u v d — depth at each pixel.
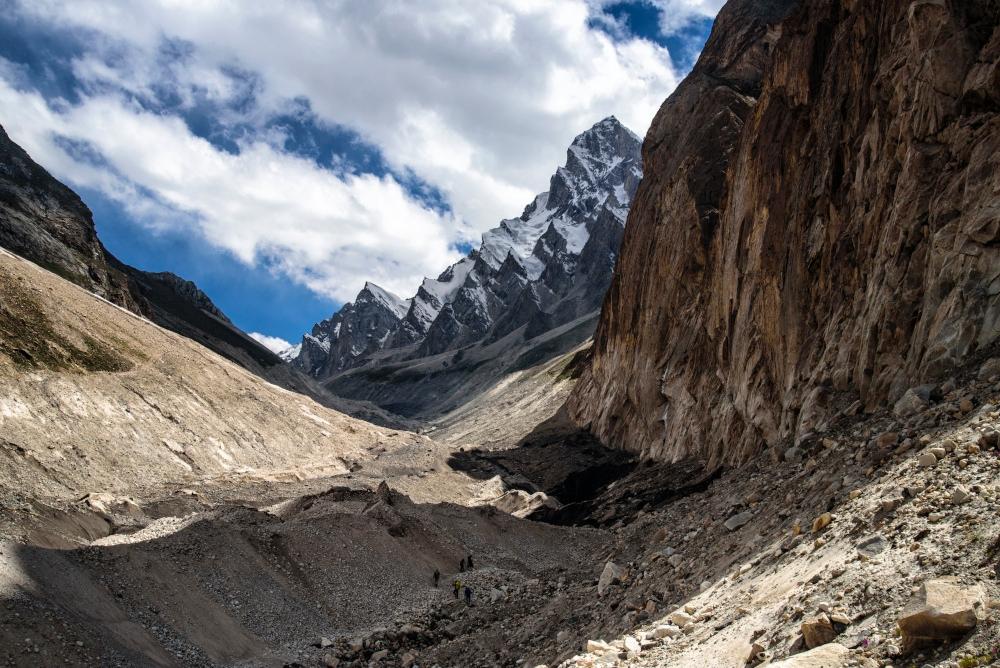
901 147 33.75
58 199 141.25
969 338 23.06
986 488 14.18
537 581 41.44
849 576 14.20
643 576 27.72
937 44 30.91
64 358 77.56
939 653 10.63
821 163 46.47
